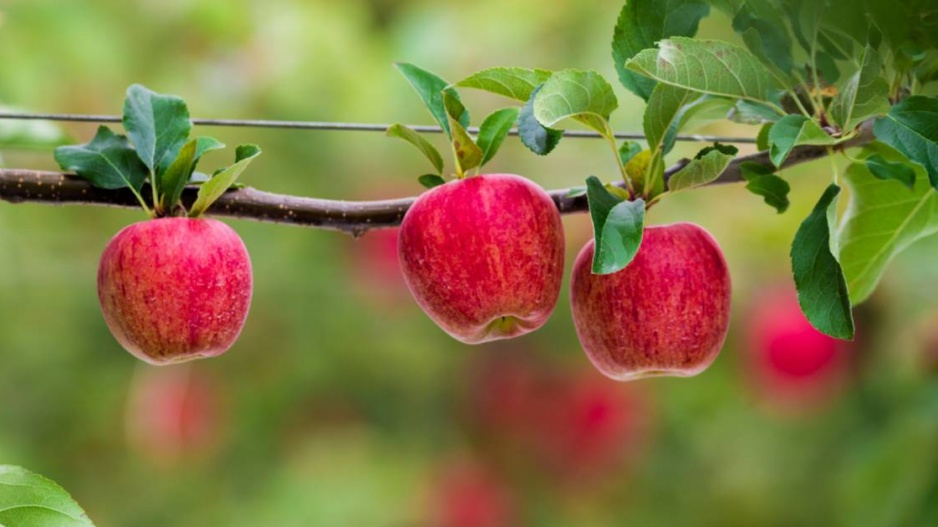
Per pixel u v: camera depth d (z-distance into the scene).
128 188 3.96
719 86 3.58
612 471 10.34
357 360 9.86
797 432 9.91
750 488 10.09
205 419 9.73
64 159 3.88
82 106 9.14
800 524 9.88
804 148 3.96
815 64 4.01
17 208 9.76
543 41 9.93
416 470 9.77
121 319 3.74
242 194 4.03
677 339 3.80
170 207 3.87
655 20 3.89
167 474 9.89
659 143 3.74
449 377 10.13
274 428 9.86
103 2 9.16
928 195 4.43
